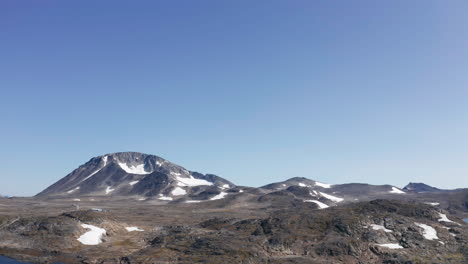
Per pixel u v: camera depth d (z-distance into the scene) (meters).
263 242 140.75
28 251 139.50
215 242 140.88
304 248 137.38
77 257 132.12
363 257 129.12
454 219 175.88
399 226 152.75
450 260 124.12
